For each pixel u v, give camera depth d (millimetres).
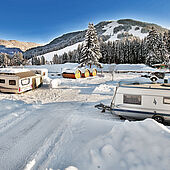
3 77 13477
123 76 28328
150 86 7047
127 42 56719
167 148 3459
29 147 4562
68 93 13734
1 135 5395
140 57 52469
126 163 3289
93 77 26797
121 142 4008
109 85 17172
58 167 3525
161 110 6527
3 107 8555
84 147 4207
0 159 4000
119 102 7164
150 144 3695
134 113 6930
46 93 13773
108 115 7863
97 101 10828
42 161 3836
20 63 75875
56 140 4879
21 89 13445
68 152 4086
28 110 8445
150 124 4531
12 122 6594
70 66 51281
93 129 5430
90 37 33938
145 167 3088
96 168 3305
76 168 3398
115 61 57188
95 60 33625
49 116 7375
